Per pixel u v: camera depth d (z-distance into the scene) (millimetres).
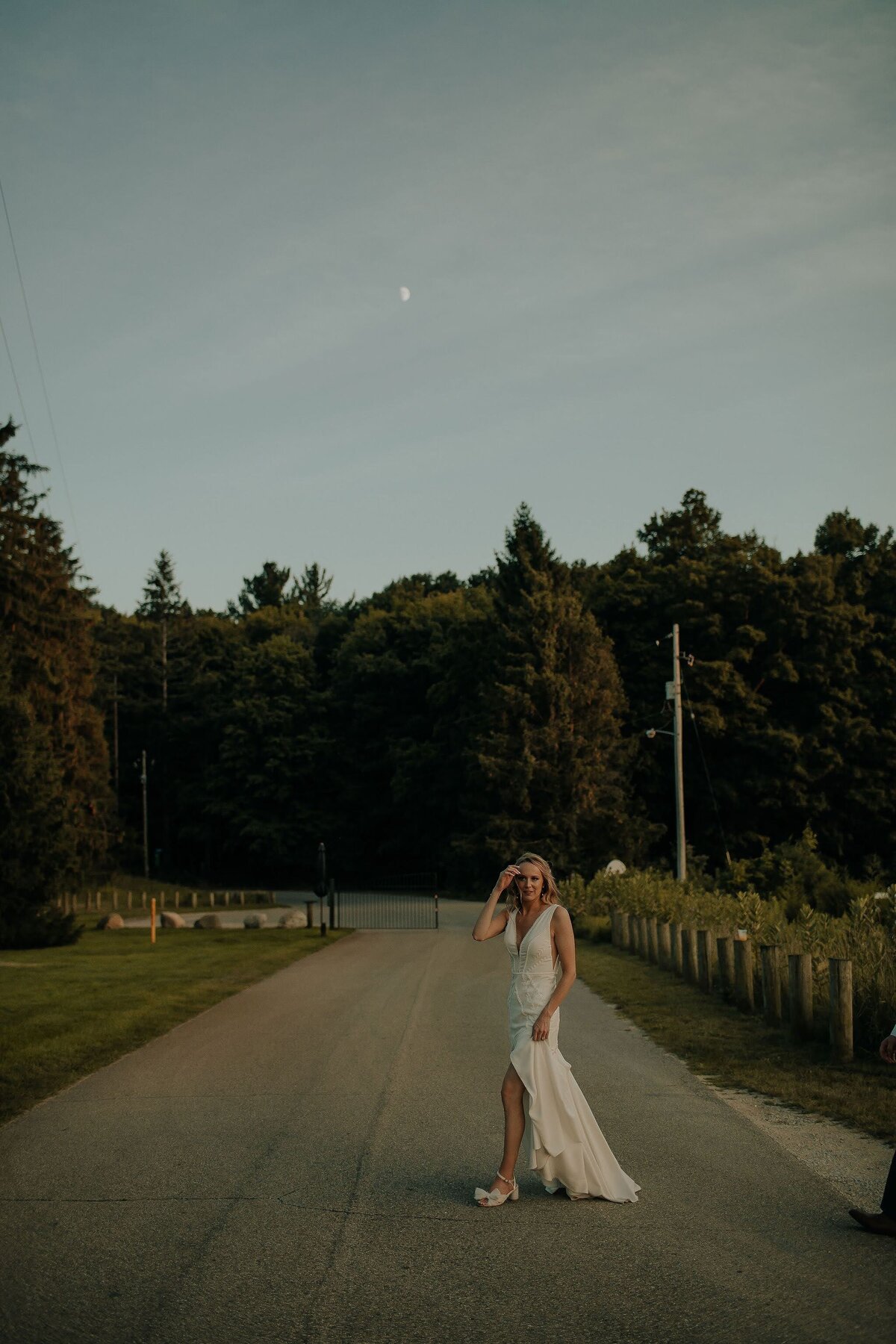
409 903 51125
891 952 13008
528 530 60500
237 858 83562
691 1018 13805
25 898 27703
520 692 53969
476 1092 9414
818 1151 7359
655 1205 6191
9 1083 9898
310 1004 15633
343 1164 7137
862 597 64750
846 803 60062
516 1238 5652
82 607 63062
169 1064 10898
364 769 74375
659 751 60500
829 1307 4734
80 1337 4477
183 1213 6117
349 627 87312
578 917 31359
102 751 62156
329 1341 4418
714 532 81375
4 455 48969
